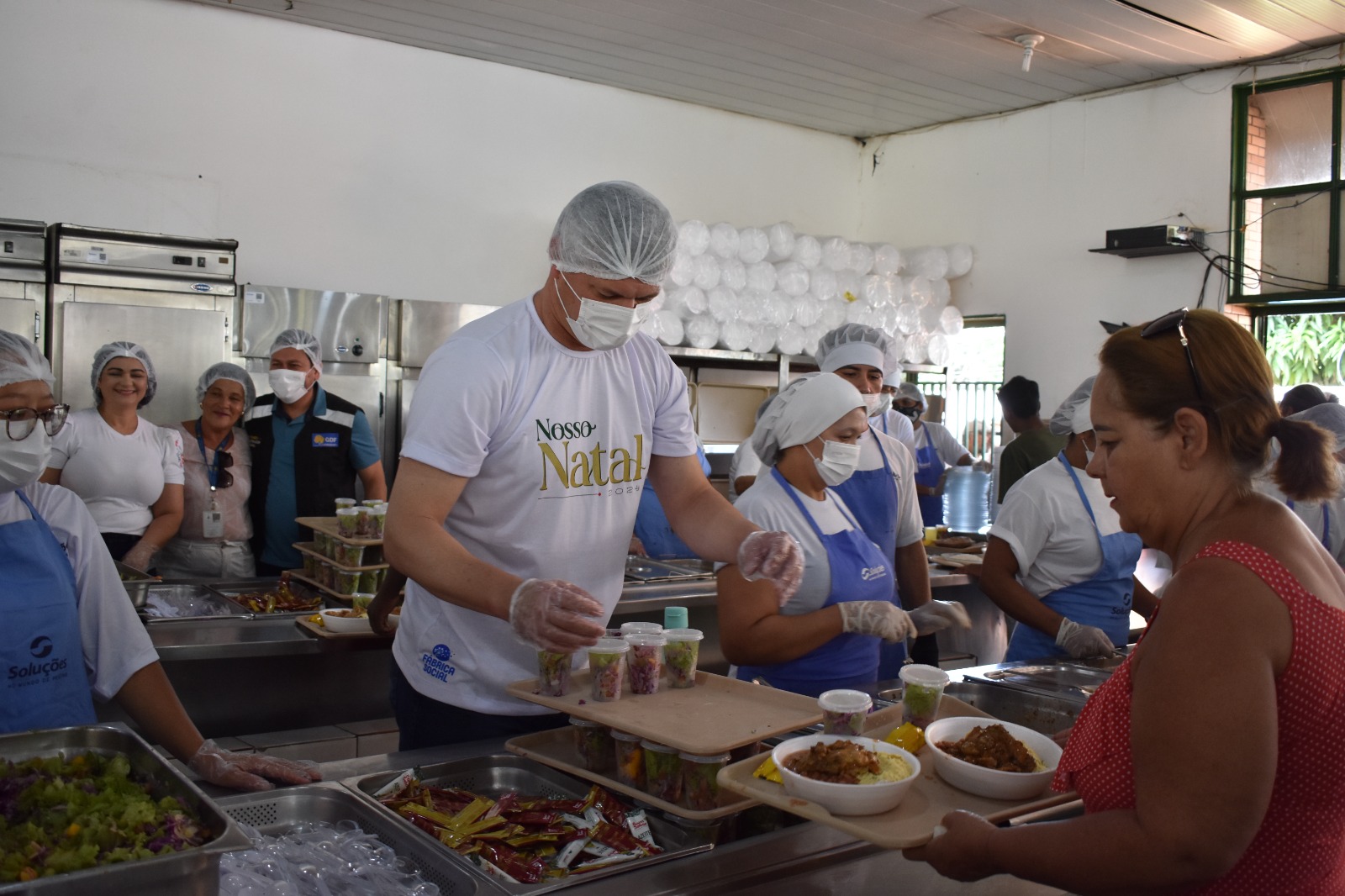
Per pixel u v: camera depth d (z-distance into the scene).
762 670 2.21
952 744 1.48
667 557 4.37
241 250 5.29
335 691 3.00
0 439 1.56
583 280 1.63
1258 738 0.92
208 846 1.04
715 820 1.40
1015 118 6.86
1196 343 1.08
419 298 5.82
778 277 6.41
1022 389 5.06
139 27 4.98
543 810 1.48
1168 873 0.94
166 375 4.66
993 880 1.50
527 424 1.68
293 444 4.07
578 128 6.37
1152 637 1.01
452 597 1.53
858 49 5.80
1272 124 5.69
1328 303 5.53
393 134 5.71
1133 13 5.12
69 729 1.40
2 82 4.68
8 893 0.93
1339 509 3.27
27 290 4.38
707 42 5.71
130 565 3.33
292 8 5.20
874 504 2.76
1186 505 1.09
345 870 1.28
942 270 7.03
